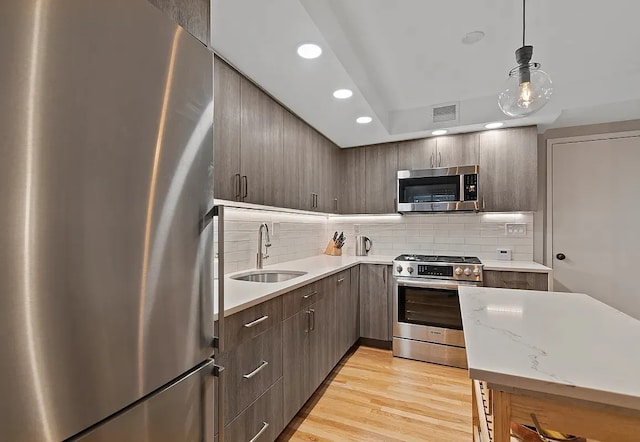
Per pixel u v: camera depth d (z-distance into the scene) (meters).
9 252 0.59
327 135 3.29
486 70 2.47
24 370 0.60
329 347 2.53
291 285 1.88
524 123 2.98
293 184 2.66
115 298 0.77
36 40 0.62
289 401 1.89
